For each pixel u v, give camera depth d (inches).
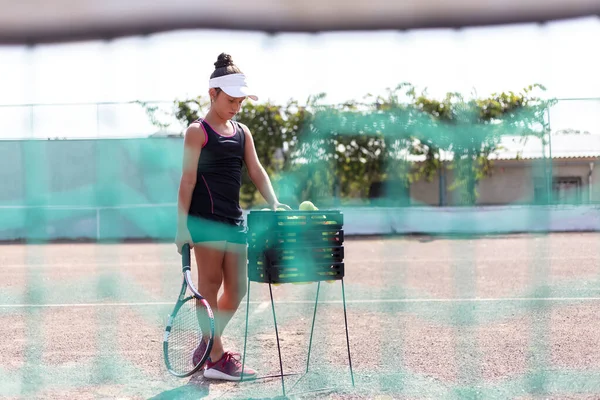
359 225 808.3
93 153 777.6
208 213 176.2
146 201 786.8
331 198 826.2
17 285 394.0
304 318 276.8
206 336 171.2
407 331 244.5
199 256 179.3
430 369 188.2
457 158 817.5
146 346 225.9
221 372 181.0
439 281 390.0
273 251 161.2
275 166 827.4
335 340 231.1
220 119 179.8
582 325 250.5
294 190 826.2
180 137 770.8
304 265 163.9
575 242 652.1
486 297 326.0
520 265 464.1
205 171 175.8
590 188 925.2
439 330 245.6
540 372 181.0
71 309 307.1
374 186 839.7
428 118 806.5
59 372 190.2
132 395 166.7
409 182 864.9
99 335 245.1
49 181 782.5
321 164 819.4
